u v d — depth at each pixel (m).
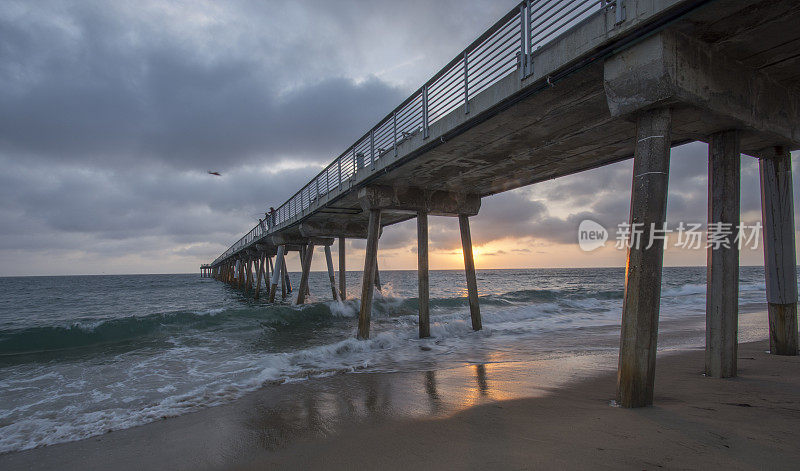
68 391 7.11
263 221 27.88
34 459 4.12
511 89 5.83
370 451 3.65
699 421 3.73
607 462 2.94
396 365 8.30
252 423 4.86
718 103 4.34
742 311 16.17
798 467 2.78
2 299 36.78
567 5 4.99
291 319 16.78
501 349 9.81
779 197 6.30
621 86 4.30
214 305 28.42
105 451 4.24
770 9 3.63
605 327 13.45
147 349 11.09
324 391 6.25
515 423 4.08
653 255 3.98
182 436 4.54
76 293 45.41
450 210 12.19
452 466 3.12
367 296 11.27
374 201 11.14
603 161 9.09
